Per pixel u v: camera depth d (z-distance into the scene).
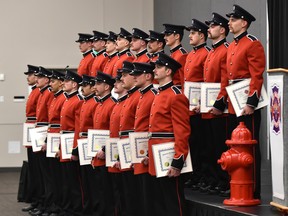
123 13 17.09
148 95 7.42
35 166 10.82
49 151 9.69
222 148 7.72
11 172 17.02
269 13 10.09
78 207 9.28
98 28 17.09
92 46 10.89
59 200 9.88
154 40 8.65
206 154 8.04
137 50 9.19
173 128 6.81
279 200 6.37
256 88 7.00
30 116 11.04
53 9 17.06
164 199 6.91
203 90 7.72
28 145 10.93
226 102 7.54
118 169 7.96
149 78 7.45
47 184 10.10
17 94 17.08
